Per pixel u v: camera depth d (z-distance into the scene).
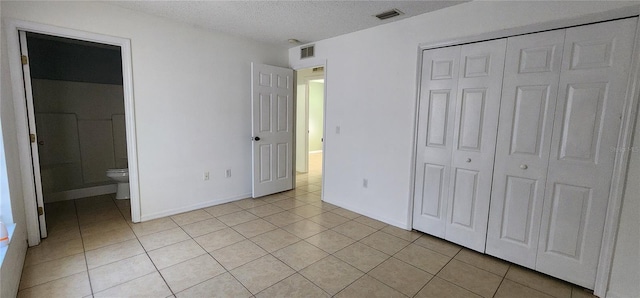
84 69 3.79
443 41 2.54
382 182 3.16
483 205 2.42
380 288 1.96
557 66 1.99
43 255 2.28
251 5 2.55
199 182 3.42
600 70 1.83
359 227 3.02
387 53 2.99
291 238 2.72
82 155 3.83
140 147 2.93
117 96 4.07
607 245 1.85
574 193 1.97
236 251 2.43
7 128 2.08
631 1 1.70
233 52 3.56
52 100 3.57
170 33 3.01
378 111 3.13
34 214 2.43
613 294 1.84
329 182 3.78
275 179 4.13
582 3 1.87
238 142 3.76
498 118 2.28
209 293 1.86
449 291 1.94
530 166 2.15
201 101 3.33
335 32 3.33
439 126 2.65
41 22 2.33
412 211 2.92
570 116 1.96
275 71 3.90
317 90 8.50
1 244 1.67
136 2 2.54
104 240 2.57
